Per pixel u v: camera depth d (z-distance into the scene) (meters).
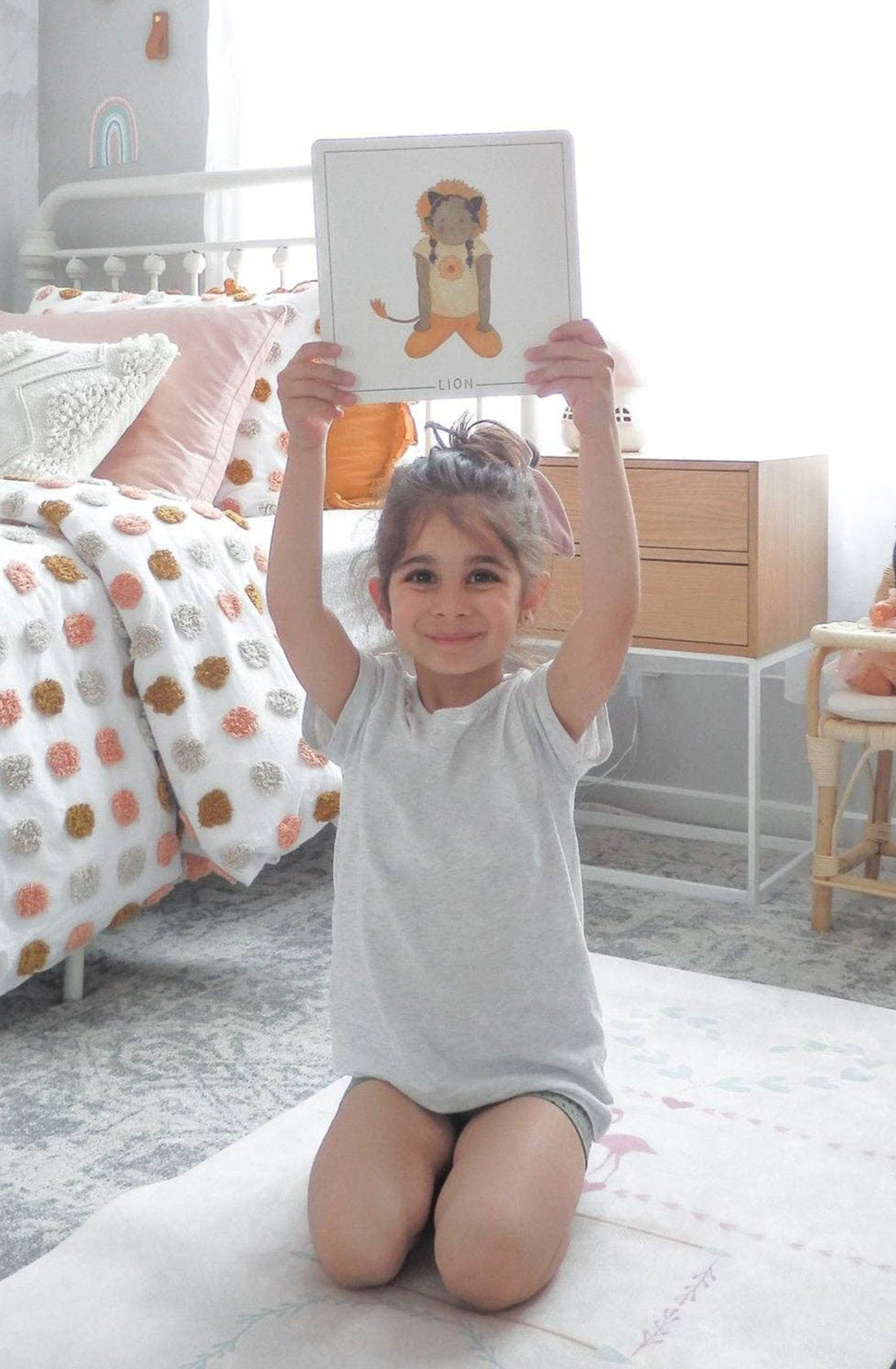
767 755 2.77
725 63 2.55
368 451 2.71
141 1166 1.52
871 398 2.53
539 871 1.33
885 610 2.23
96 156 3.28
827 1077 1.67
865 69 2.45
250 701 2.03
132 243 3.24
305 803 2.06
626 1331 1.19
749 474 2.31
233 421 2.50
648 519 2.42
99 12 3.22
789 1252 1.31
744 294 2.60
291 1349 1.17
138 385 2.39
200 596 2.03
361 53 2.87
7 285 3.34
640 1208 1.39
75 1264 1.29
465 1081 1.32
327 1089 1.66
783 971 2.09
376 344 1.31
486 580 1.31
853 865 2.33
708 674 2.77
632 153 2.64
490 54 2.74
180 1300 1.24
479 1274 1.18
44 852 1.79
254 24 2.97
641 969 2.03
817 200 2.52
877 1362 1.15
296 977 2.06
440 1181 1.35
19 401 2.34
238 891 2.45
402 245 1.31
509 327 1.31
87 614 1.92
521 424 2.63
